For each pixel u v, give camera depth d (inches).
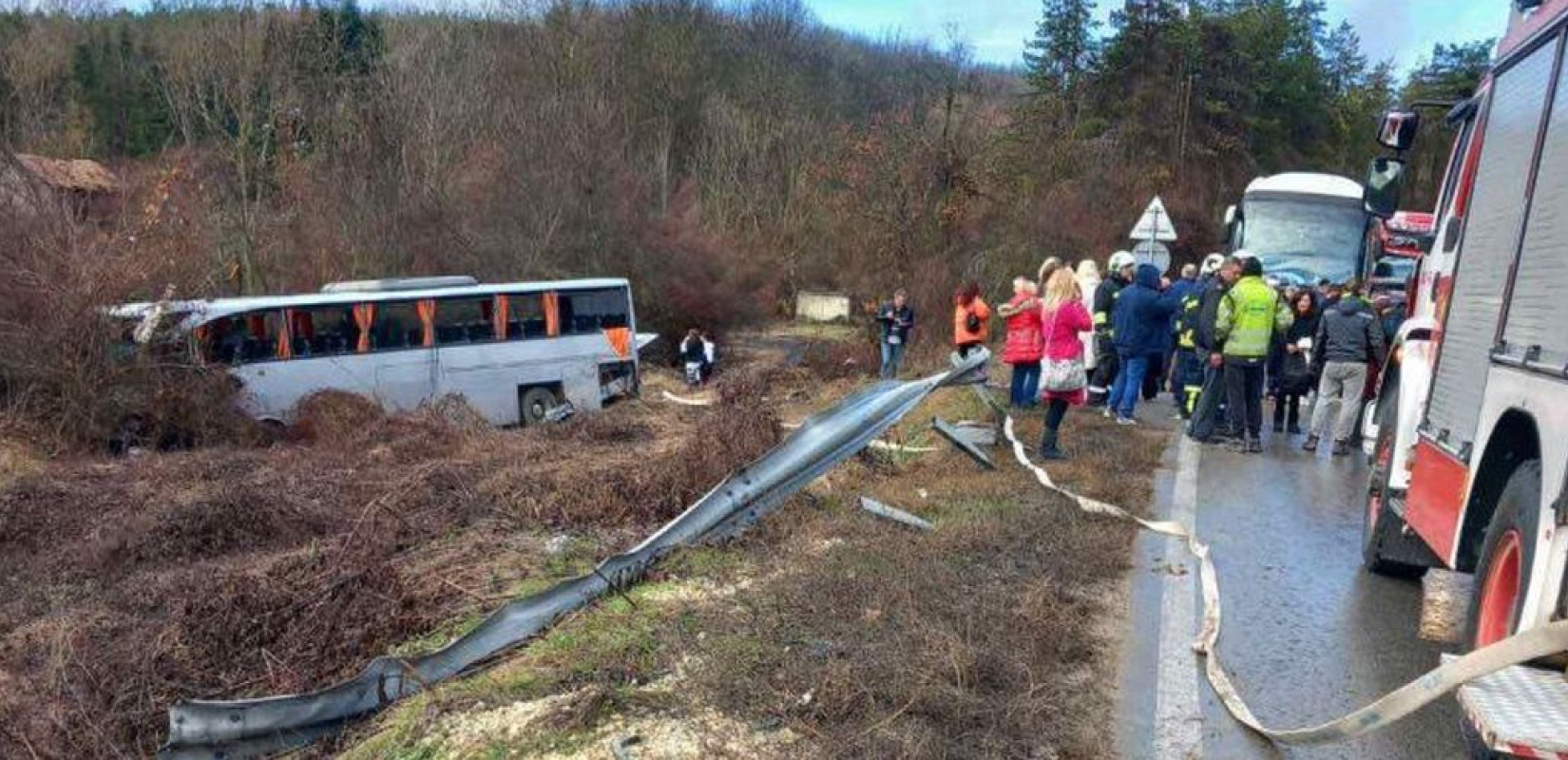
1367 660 216.5
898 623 207.0
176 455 562.6
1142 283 470.3
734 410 389.4
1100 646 214.8
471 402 828.0
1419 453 228.1
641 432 626.2
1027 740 171.3
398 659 209.2
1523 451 176.1
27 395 612.4
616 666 197.8
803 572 241.3
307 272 1174.3
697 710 177.3
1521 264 179.5
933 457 379.6
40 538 394.0
